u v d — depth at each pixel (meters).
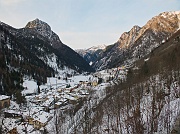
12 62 174.88
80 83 171.75
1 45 194.50
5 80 131.62
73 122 66.94
